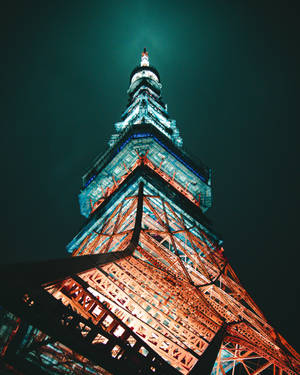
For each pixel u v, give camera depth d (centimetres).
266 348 2575
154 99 9531
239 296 3781
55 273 1072
